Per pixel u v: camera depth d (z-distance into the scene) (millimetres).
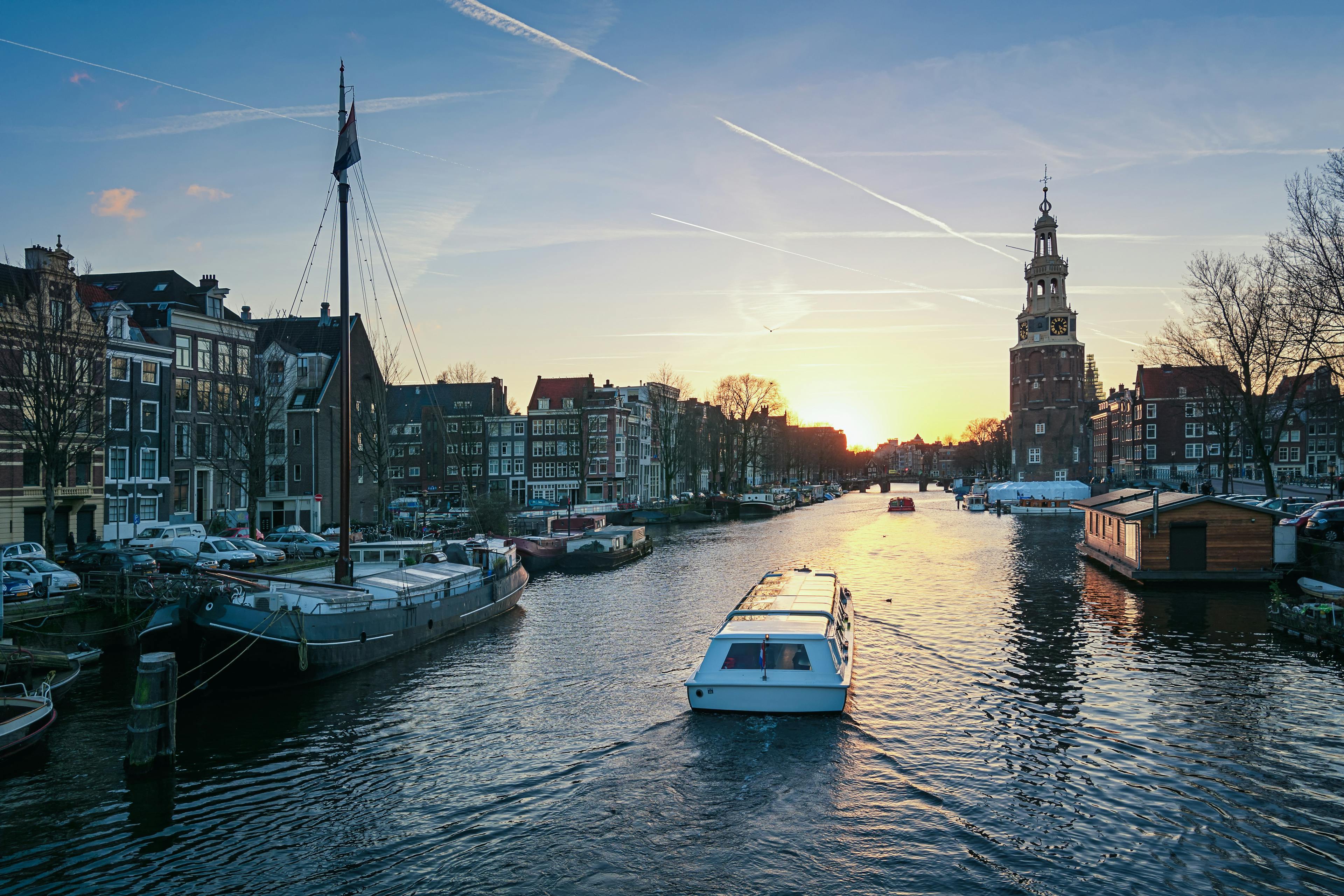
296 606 25250
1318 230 38719
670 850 14992
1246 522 40406
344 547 31641
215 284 61500
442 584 32719
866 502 168000
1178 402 124375
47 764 19328
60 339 37281
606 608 39625
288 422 69375
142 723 18812
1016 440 148875
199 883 14188
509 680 26312
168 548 39750
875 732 20656
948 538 74688
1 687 21906
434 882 14102
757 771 18375
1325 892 13328
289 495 68500
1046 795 17000
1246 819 15820
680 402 136375
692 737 20453
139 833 15992
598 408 107688
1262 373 52438
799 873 14148
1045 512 111188
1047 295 147875
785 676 21703
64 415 38031
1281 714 21625
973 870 14125
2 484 41344
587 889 13773
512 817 16469
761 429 149750
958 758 18984
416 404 108250
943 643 30203
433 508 93125
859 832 15547
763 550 66500
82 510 46344
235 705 23812
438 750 20172
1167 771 18094
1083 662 27156
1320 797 16734
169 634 24922
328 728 21875
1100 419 163750
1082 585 43250
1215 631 31125
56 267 42156
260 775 18750
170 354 53531
